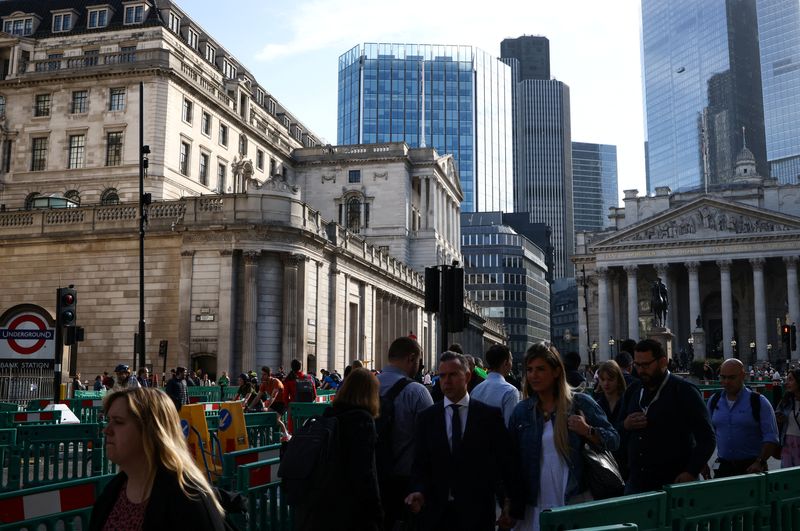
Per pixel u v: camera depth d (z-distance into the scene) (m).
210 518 4.37
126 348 42.81
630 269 95.25
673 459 7.93
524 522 7.35
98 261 43.88
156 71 60.47
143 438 4.41
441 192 92.00
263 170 78.56
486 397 8.74
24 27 70.38
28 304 25.92
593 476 7.11
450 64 181.38
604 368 10.24
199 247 42.53
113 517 4.41
